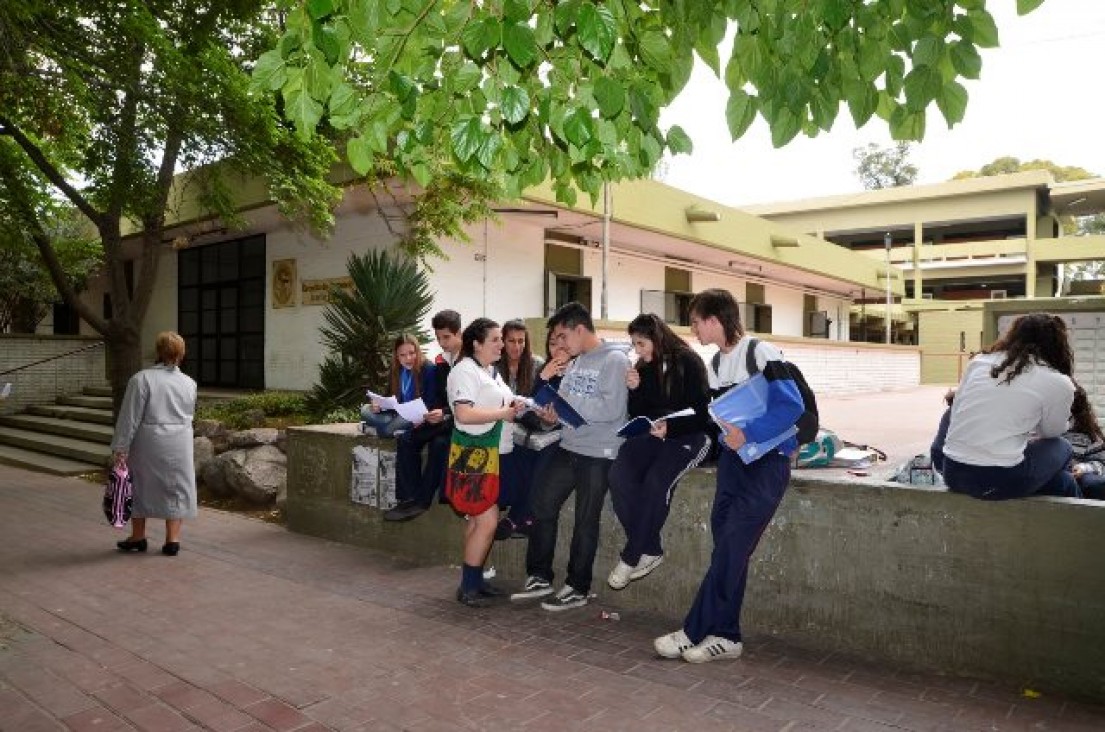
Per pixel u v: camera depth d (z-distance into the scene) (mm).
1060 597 3404
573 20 2605
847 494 3918
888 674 3656
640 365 4273
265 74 2891
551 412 4449
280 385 14164
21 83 7910
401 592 4996
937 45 2852
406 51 2926
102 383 15844
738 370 3781
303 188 9648
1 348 14555
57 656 3951
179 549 6109
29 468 10773
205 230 14234
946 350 33875
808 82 2951
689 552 4449
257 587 5125
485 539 4672
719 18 3082
